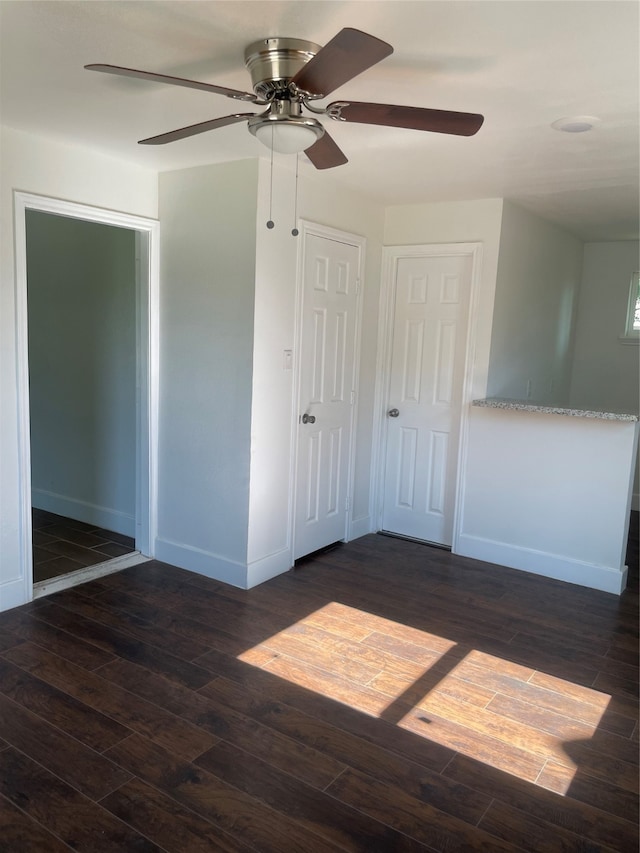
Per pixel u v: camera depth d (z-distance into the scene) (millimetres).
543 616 3465
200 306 3605
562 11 1682
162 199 3699
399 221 4367
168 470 3910
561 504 3947
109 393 4406
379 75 2137
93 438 4574
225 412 3576
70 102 2557
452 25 1780
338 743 2340
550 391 5246
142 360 3873
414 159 3141
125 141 3078
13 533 3275
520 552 4109
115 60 2137
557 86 2182
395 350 4562
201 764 2199
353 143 2893
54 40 1990
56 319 4652
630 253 5492
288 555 3943
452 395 4379
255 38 1929
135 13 1796
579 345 5773
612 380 5691
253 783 2119
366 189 3893
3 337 3084
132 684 2664
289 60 1963
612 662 3004
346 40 1460
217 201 3453
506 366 4375
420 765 2242
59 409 4770
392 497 4719
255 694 2623
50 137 3066
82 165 3270
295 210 3564
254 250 3336
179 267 3670
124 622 3201
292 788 2105
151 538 4035
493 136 2730
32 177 3070
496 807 2057
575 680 2838
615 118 2473
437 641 3141
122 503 4480
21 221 3055
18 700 2529
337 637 3135
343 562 4156
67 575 3744
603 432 3770
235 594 3578
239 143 3012
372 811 2018
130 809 1987
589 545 3879
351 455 4449
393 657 2969
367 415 4578
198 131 2121
